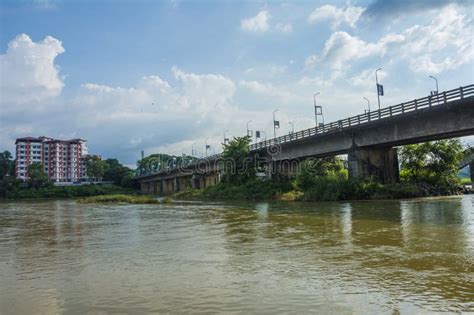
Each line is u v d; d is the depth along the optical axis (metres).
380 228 22.02
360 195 52.00
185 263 14.29
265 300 9.71
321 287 10.70
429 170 64.62
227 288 10.82
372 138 52.34
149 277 12.31
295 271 12.56
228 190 80.00
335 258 14.34
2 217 41.22
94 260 15.38
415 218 26.50
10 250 18.45
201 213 39.34
